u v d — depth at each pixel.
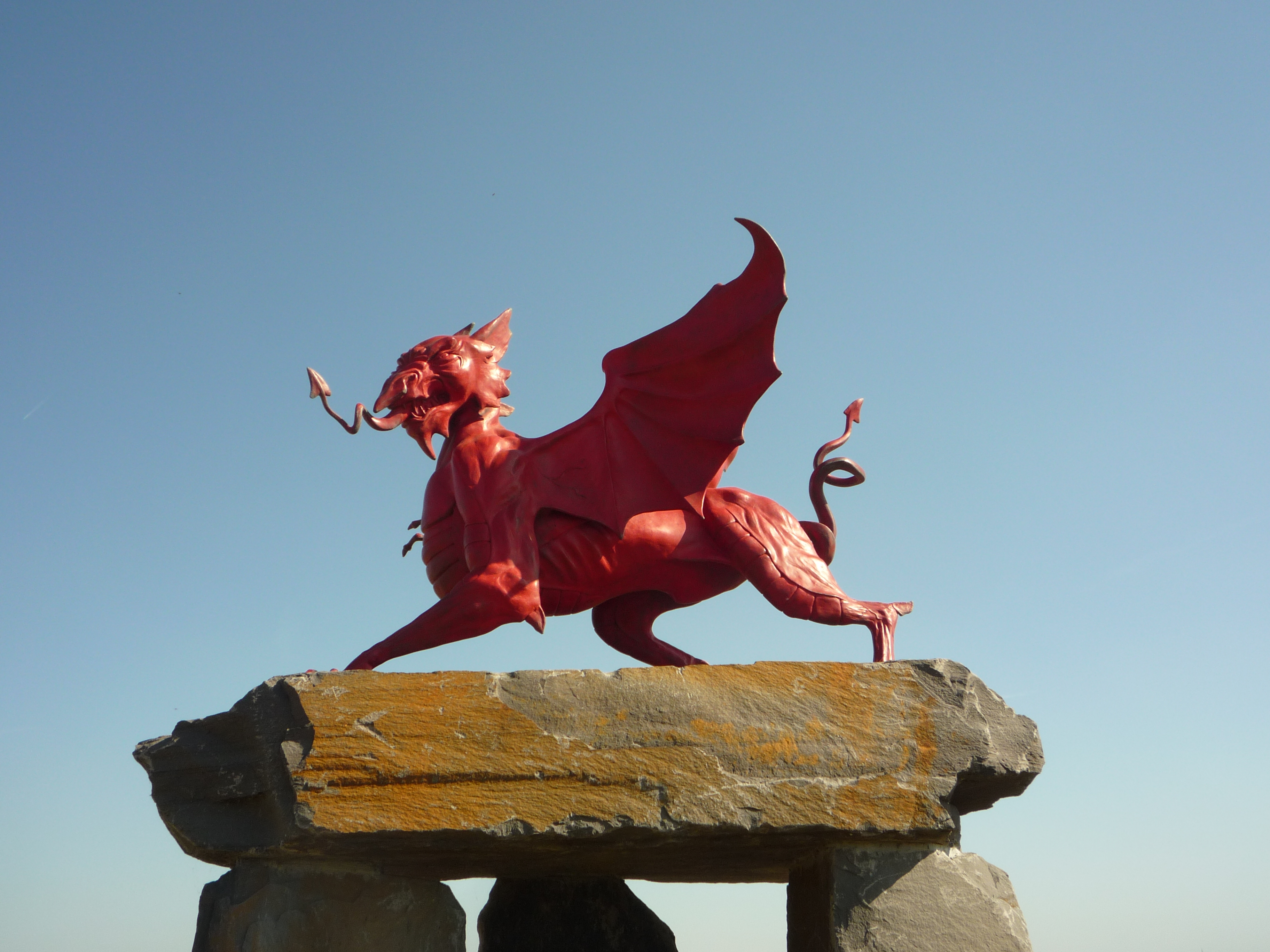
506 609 5.19
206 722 5.07
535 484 5.39
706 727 4.91
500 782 4.84
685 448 5.48
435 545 5.46
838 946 4.89
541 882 6.04
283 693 4.95
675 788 4.85
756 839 4.94
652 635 5.72
